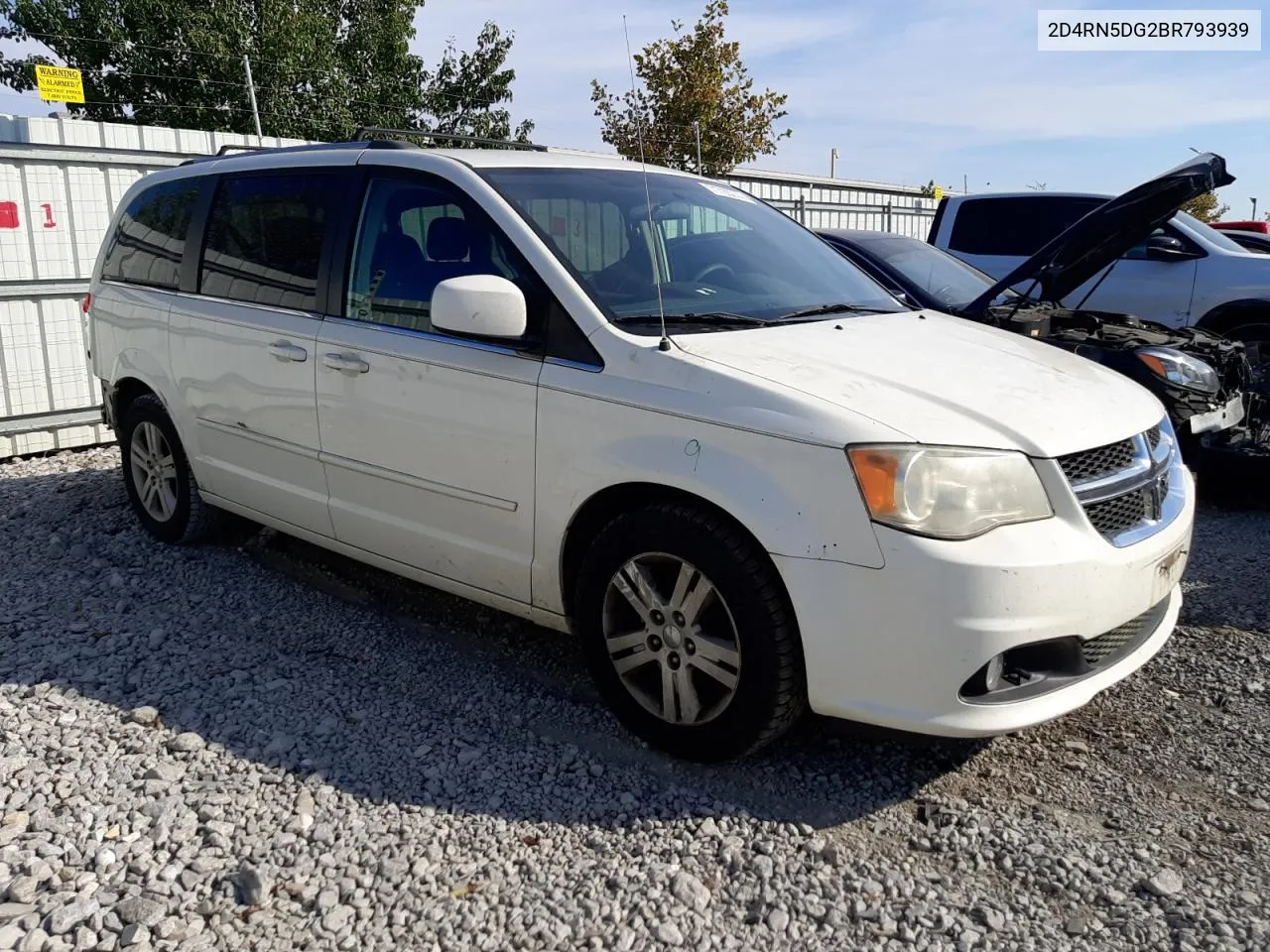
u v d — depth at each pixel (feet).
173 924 8.10
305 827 9.39
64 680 12.19
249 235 14.94
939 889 8.64
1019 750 10.89
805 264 14.08
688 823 9.48
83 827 9.30
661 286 11.80
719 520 9.75
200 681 12.25
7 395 23.91
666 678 10.40
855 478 8.99
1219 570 16.24
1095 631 9.39
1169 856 9.05
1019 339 12.93
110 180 25.09
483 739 11.05
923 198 75.66
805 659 9.37
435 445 11.96
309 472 13.79
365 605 14.79
